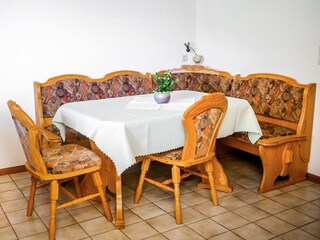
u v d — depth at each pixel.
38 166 2.22
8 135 3.37
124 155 2.19
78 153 2.48
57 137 2.74
